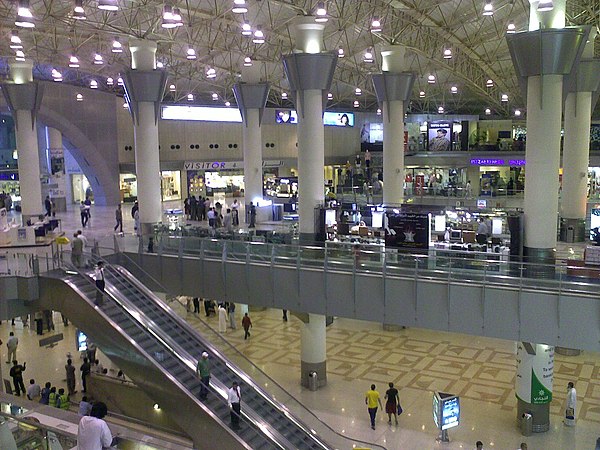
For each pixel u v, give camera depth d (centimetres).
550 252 2008
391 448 1906
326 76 2509
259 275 2231
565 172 3372
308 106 2514
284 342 2970
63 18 3241
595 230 3105
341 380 2475
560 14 1962
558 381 2433
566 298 1709
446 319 1892
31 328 3161
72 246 2175
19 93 3400
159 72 2823
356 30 4069
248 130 3850
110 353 1864
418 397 2292
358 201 4138
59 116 4916
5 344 2902
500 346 2880
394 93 3234
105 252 2447
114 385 2164
